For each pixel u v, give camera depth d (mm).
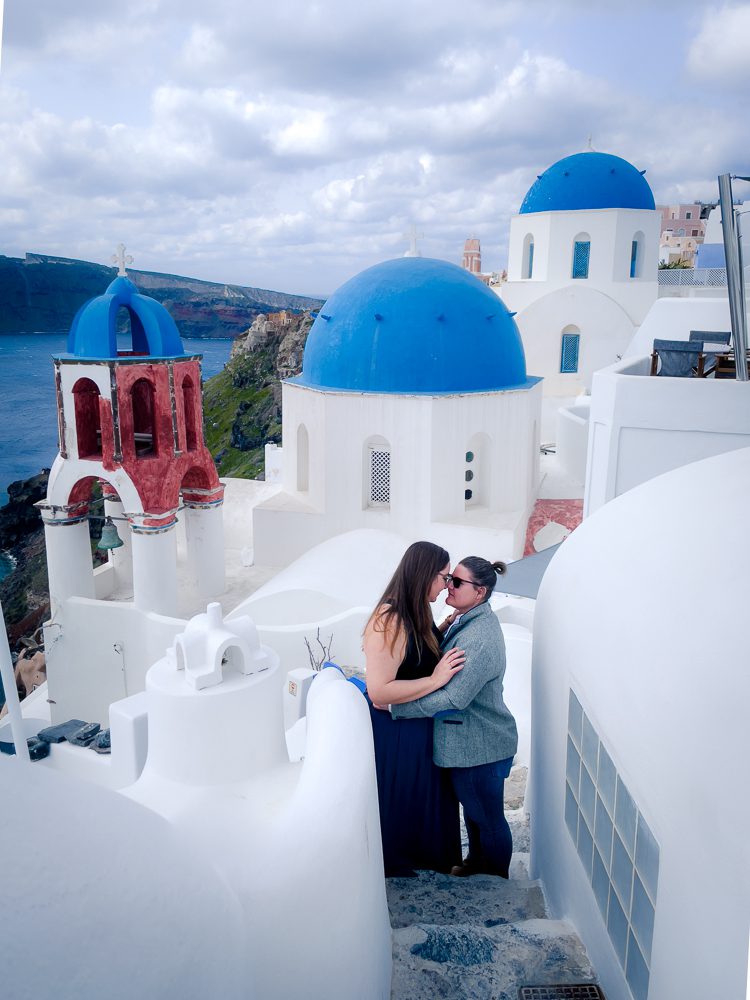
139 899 1318
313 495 15883
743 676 1944
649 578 2701
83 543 13547
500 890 3799
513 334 16359
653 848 2312
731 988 1746
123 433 12406
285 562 15984
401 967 2988
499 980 2918
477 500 15891
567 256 24562
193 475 14047
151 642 12555
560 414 19969
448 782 3879
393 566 12375
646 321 15656
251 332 74625
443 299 15227
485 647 3508
